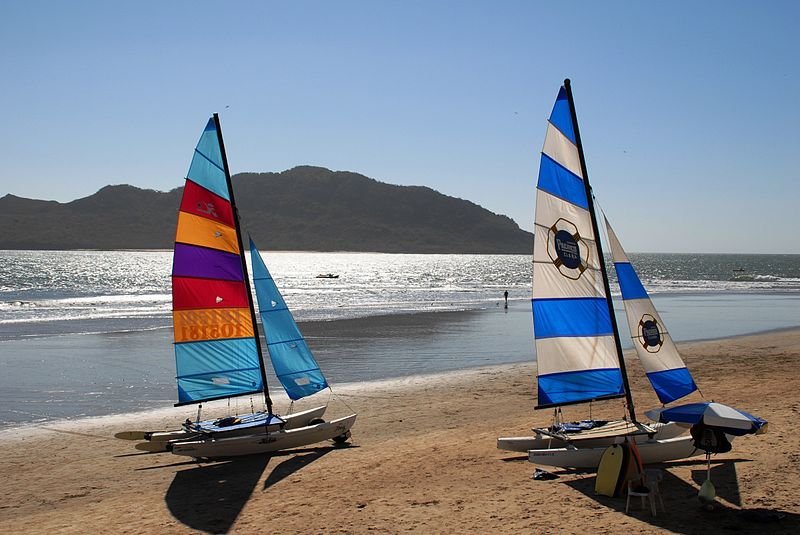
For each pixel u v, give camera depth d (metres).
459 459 14.61
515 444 14.11
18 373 26.83
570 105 13.43
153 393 23.42
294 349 17.02
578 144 13.48
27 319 47.22
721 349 32.09
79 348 33.50
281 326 16.80
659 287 98.81
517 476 13.17
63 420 19.69
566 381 13.30
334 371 27.50
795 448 13.80
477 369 28.05
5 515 12.10
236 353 15.98
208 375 15.53
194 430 15.24
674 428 13.86
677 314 53.81
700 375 24.42
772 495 11.27
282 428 15.77
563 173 13.37
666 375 13.55
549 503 11.45
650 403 20.20
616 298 67.75
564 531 10.18
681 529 10.05
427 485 12.82
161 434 15.04
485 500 11.76
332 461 14.92
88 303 63.41
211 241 15.50
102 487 13.69
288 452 15.91
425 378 25.92
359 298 72.06
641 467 11.68
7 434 18.12
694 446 11.93
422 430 17.75
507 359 30.72
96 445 17.06
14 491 13.47
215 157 15.57
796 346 32.91
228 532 10.93
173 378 26.08
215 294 15.60
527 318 49.12
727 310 57.69
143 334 39.03
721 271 178.38
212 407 21.47
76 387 24.31
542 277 13.12
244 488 13.27
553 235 13.25
